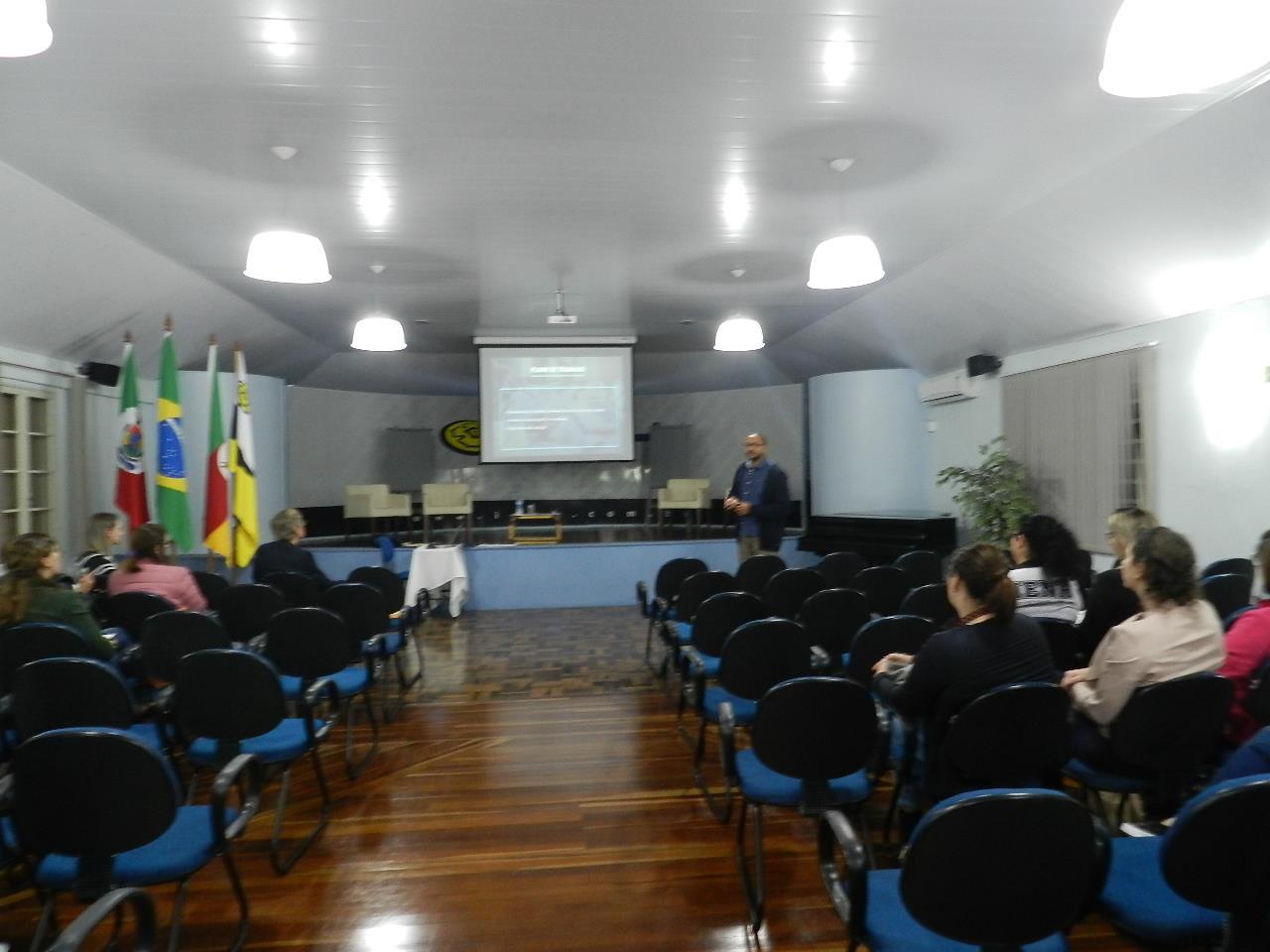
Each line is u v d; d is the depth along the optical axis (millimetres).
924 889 1706
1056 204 5875
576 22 3438
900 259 7594
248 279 7891
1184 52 2170
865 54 3738
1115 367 7223
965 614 2756
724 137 4664
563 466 15391
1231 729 2893
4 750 3027
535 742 4859
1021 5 3348
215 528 7645
